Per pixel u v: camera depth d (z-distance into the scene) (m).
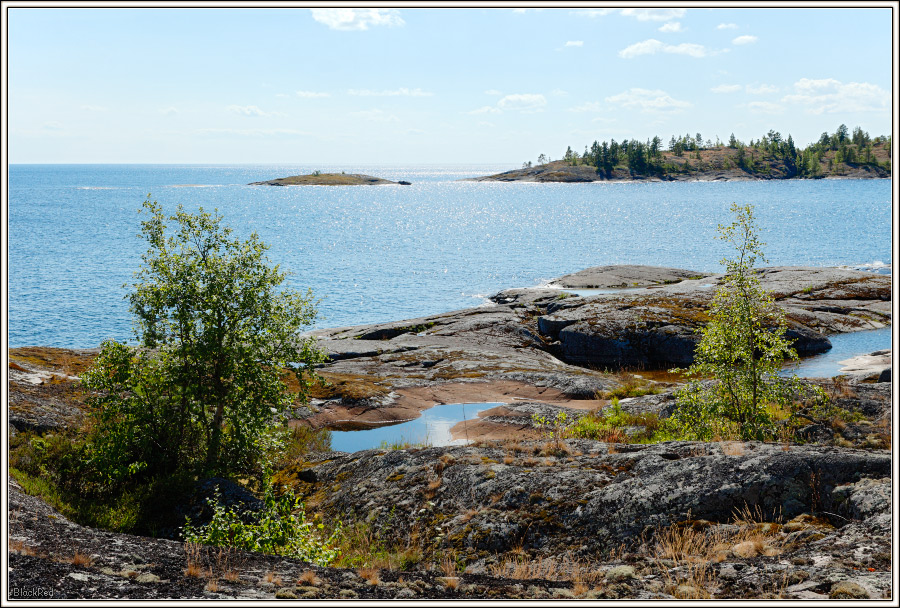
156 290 16.19
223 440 16.84
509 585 8.89
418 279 80.56
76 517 13.77
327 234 136.75
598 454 14.55
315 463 17.86
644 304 47.78
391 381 30.61
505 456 14.79
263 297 16.83
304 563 10.09
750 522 10.81
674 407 21.66
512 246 116.50
